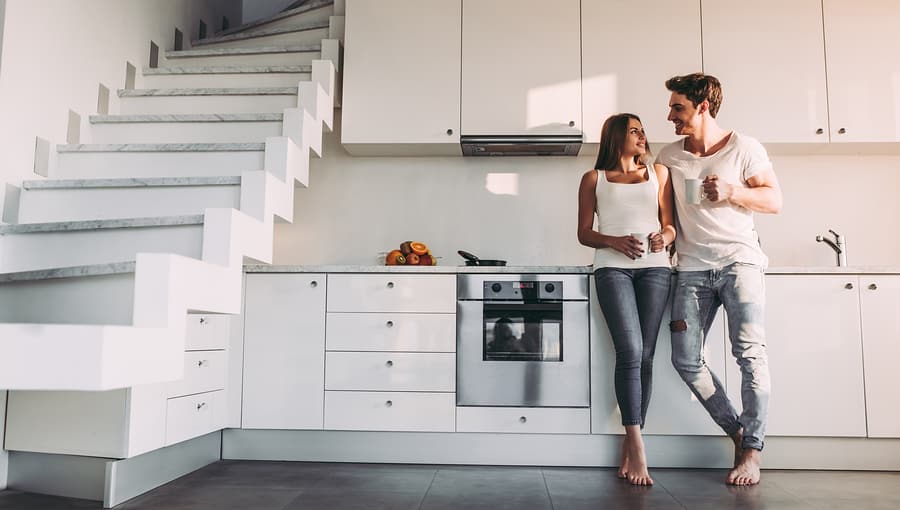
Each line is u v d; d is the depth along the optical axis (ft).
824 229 13.02
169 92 12.09
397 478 9.79
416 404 11.02
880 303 10.61
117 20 12.05
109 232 8.67
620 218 9.88
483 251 13.24
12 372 6.24
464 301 11.11
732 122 12.17
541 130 12.31
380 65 12.54
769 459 10.62
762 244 13.05
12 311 8.38
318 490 9.01
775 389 10.55
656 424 10.55
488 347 11.03
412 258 12.27
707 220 9.80
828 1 12.25
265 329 11.31
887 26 12.19
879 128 12.05
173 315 6.97
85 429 8.54
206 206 9.39
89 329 6.22
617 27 12.40
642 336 9.95
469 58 12.48
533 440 10.90
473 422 10.91
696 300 9.89
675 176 10.05
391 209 13.43
